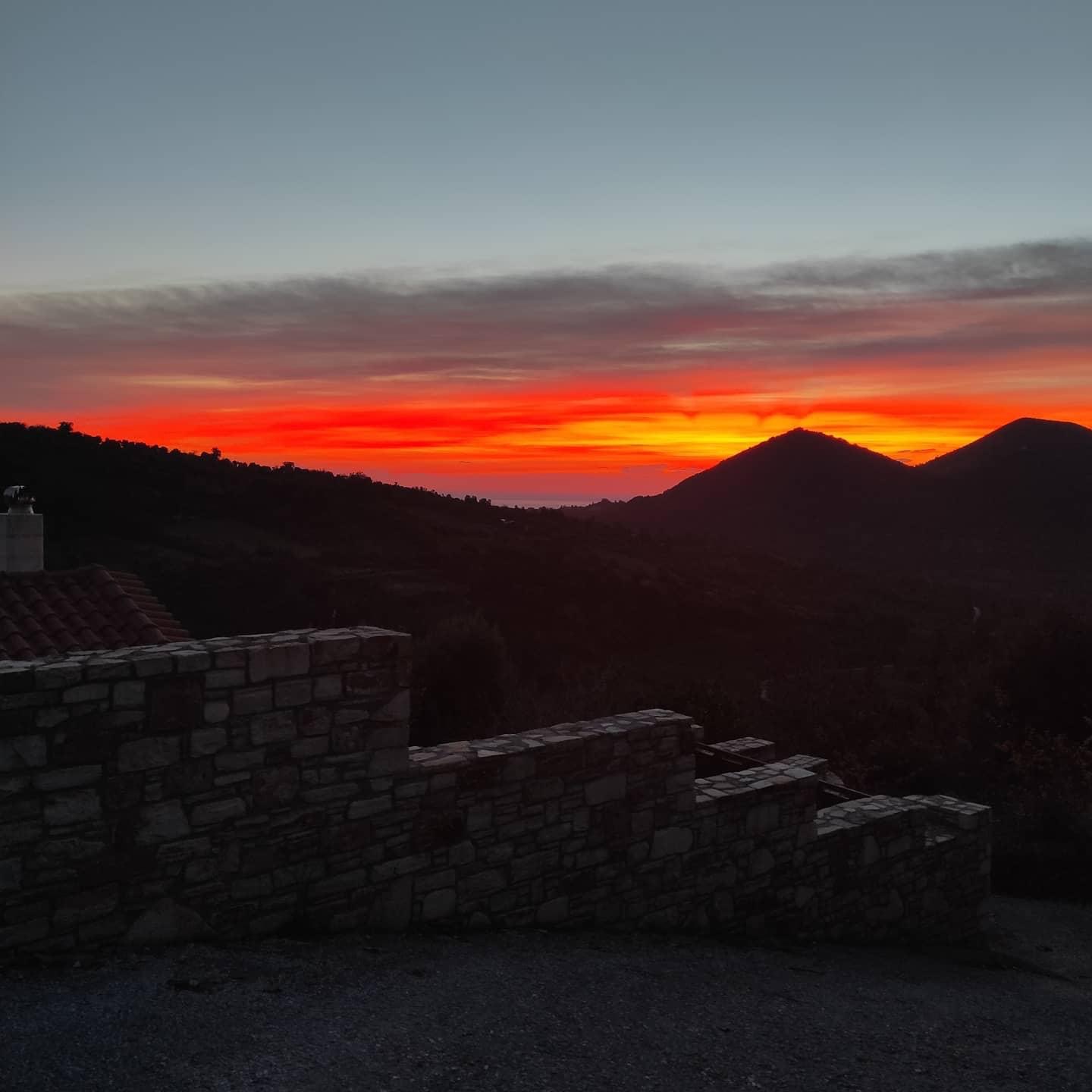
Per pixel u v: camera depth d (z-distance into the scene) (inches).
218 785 228.8
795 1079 210.1
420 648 971.9
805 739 1218.6
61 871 207.0
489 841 277.7
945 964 388.2
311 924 244.8
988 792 852.6
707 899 331.6
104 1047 170.1
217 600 1441.9
